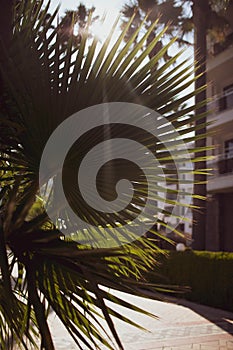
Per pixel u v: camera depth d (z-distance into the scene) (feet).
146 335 25.18
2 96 8.23
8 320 7.70
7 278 6.25
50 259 7.14
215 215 69.15
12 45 8.77
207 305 36.68
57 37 9.00
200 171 9.76
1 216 7.39
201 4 52.34
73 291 7.54
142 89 8.14
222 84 67.82
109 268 7.41
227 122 59.57
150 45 8.35
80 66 7.86
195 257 38.75
